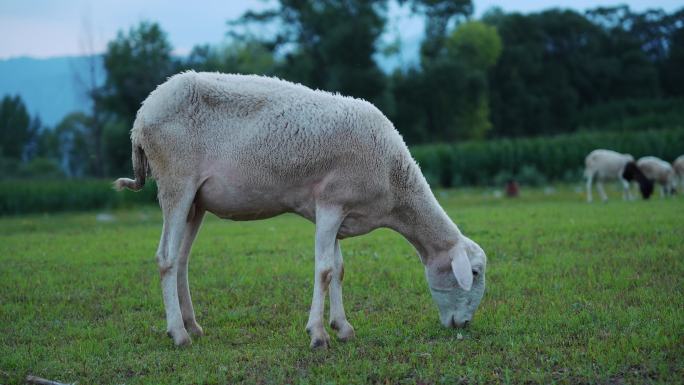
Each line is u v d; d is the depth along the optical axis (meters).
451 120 57.78
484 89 57.97
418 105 56.91
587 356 5.38
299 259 10.29
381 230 13.25
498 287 7.92
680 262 8.69
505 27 67.62
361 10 50.28
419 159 34.94
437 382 5.02
